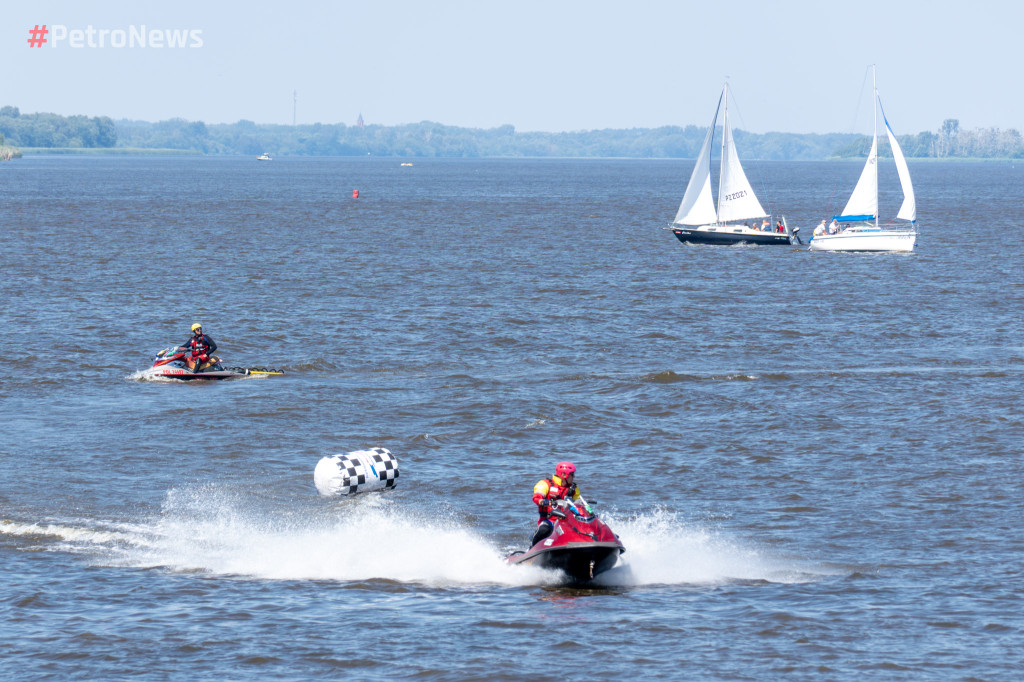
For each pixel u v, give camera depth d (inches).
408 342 5935.0
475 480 3479.3
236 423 4158.5
